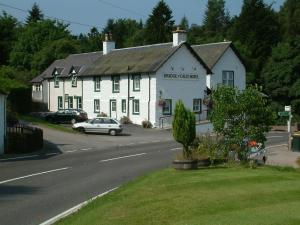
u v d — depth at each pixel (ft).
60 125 185.78
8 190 55.21
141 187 50.21
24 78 265.95
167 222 34.06
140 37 351.46
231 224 32.19
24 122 172.14
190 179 51.96
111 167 76.95
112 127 153.89
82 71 220.84
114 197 46.16
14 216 41.32
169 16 331.98
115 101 202.18
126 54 210.38
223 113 63.72
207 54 211.20
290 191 42.88
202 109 194.08
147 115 186.70
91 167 77.20
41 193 53.06
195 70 192.65
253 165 62.23
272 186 45.50
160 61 184.85
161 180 53.83
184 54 189.88
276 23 292.81
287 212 34.91
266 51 276.62
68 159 90.33
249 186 45.73
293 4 331.36
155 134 158.40
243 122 63.52
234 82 210.59
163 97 185.06
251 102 63.05
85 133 155.94
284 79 216.74
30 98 232.53
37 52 302.25
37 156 97.19
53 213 42.39
